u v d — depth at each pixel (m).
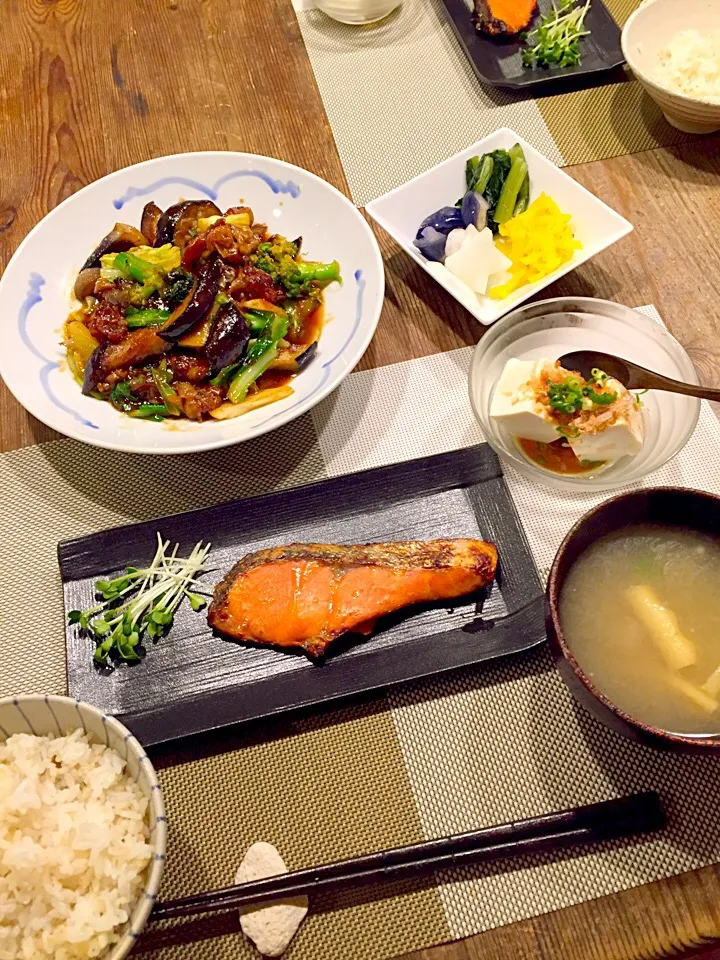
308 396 0.51
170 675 0.45
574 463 0.51
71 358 0.55
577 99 0.69
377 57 0.72
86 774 0.38
